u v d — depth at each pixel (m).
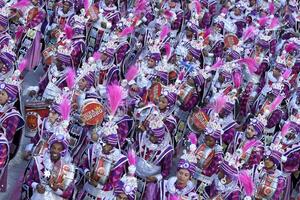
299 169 10.79
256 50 14.37
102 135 8.02
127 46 12.32
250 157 9.40
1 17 11.19
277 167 9.29
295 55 14.86
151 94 10.03
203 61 13.63
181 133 10.95
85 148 8.77
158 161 8.75
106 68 11.61
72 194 7.51
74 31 12.12
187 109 10.94
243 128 11.88
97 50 12.65
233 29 15.33
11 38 11.30
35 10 12.51
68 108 8.34
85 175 7.99
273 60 15.49
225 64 12.25
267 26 15.72
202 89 11.85
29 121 9.75
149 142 8.76
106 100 9.73
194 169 8.00
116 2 14.27
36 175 7.48
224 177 8.29
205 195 8.77
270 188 8.91
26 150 9.42
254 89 13.30
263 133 11.02
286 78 12.91
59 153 7.52
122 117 9.46
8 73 9.72
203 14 16.48
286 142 10.50
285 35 17.81
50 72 10.62
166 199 7.93
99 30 13.10
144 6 14.34
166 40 13.67
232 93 10.85
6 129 8.23
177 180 7.97
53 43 13.15
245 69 13.45
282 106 12.68
